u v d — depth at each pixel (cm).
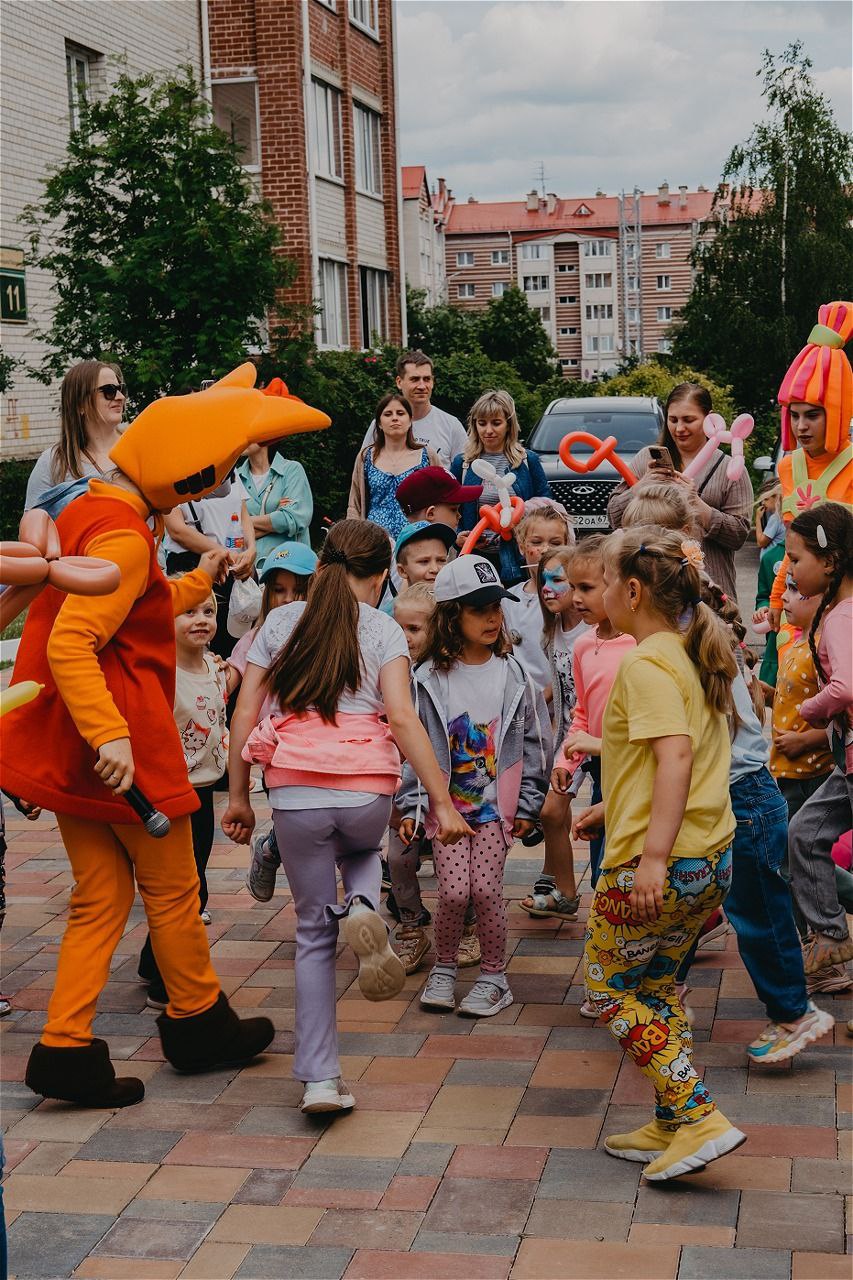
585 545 478
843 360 576
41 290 1752
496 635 487
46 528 266
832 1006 469
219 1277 327
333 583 428
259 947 554
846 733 445
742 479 614
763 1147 377
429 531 597
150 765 420
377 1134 396
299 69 2388
